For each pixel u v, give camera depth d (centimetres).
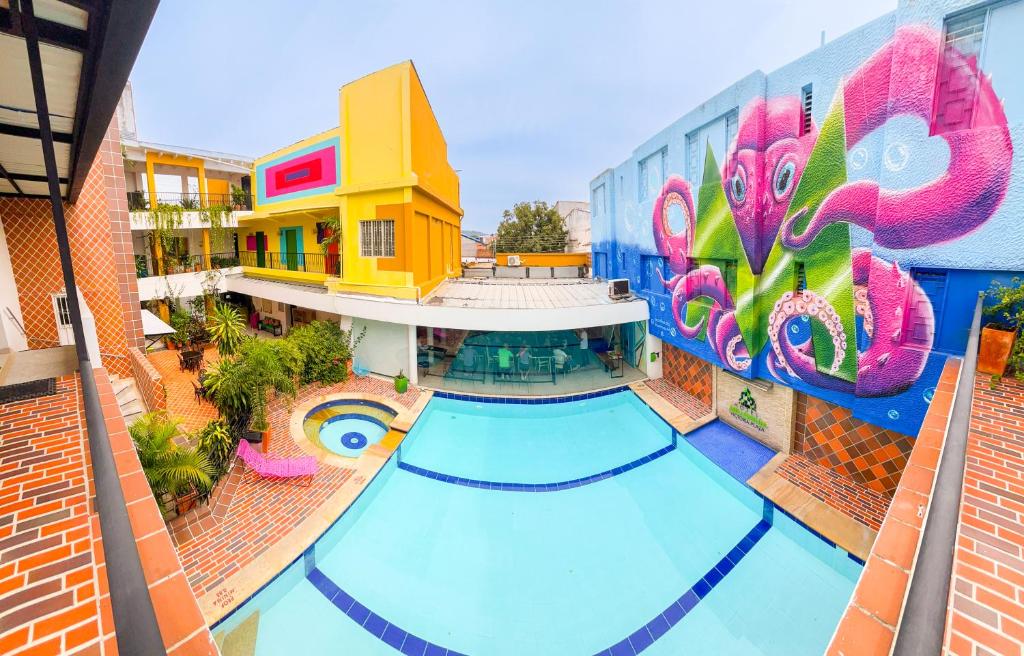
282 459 820
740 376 1029
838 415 812
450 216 2242
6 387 421
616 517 803
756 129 870
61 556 200
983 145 530
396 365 1436
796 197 813
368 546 723
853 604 232
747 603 615
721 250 1007
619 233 1800
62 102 397
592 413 1253
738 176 935
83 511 234
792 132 813
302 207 1706
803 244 804
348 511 757
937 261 581
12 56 313
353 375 1441
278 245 2158
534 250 3741
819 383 796
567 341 1650
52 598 176
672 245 1240
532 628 585
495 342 1609
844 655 208
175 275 1847
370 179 1425
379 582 652
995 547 241
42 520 224
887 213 630
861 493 764
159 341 1783
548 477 934
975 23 535
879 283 650
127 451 316
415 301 1354
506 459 1005
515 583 656
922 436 384
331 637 563
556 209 3853
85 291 966
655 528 771
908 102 591
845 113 712
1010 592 209
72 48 290
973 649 182
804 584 641
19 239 865
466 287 1823
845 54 705
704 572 672
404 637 568
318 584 641
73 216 933
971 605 203
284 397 1198
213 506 721
